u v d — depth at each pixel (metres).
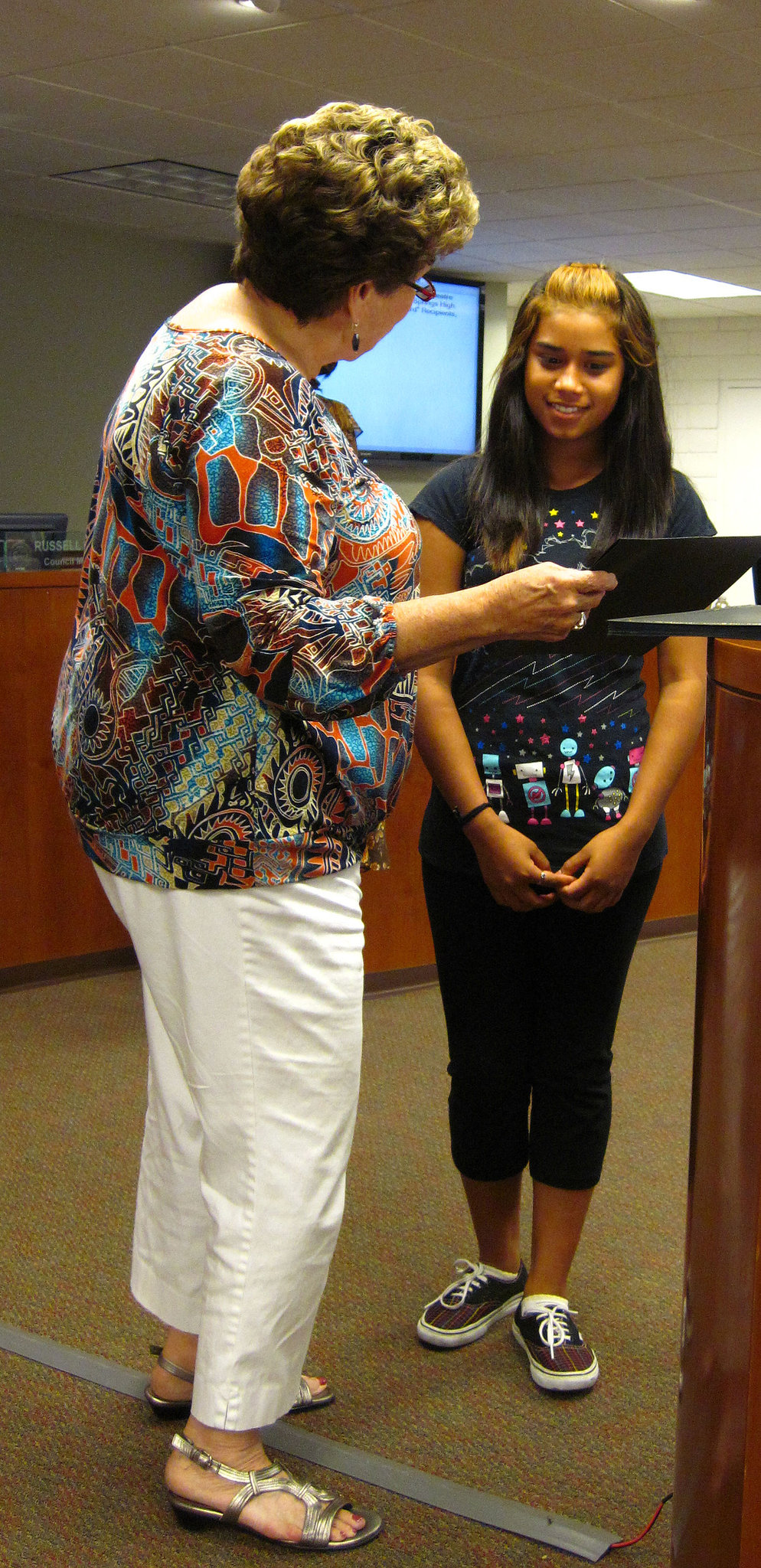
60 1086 2.96
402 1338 1.99
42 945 3.75
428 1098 2.89
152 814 1.38
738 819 1.08
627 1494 1.63
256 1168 1.44
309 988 1.41
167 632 1.32
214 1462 1.52
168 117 6.49
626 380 1.74
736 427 13.83
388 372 10.23
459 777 1.78
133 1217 2.34
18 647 3.59
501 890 1.76
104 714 1.37
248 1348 1.45
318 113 1.29
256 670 1.24
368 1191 2.46
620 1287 2.13
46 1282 2.12
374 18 5.13
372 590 1.39
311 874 1.39
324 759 1.38
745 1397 1.04
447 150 1.33
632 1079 3.02
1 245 8.46
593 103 6.25
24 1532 1.55
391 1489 1.62
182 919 1.39
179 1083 1.56
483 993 1.88
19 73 5.79
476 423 11.00
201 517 1.23
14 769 3.63
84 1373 1.86
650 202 8.38
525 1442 1.74
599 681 1.81
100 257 9.02
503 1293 2.00
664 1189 2.48
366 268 1.29
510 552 1.77
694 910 4.25
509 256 10.03
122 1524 1.56
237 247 1.37
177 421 1.25
